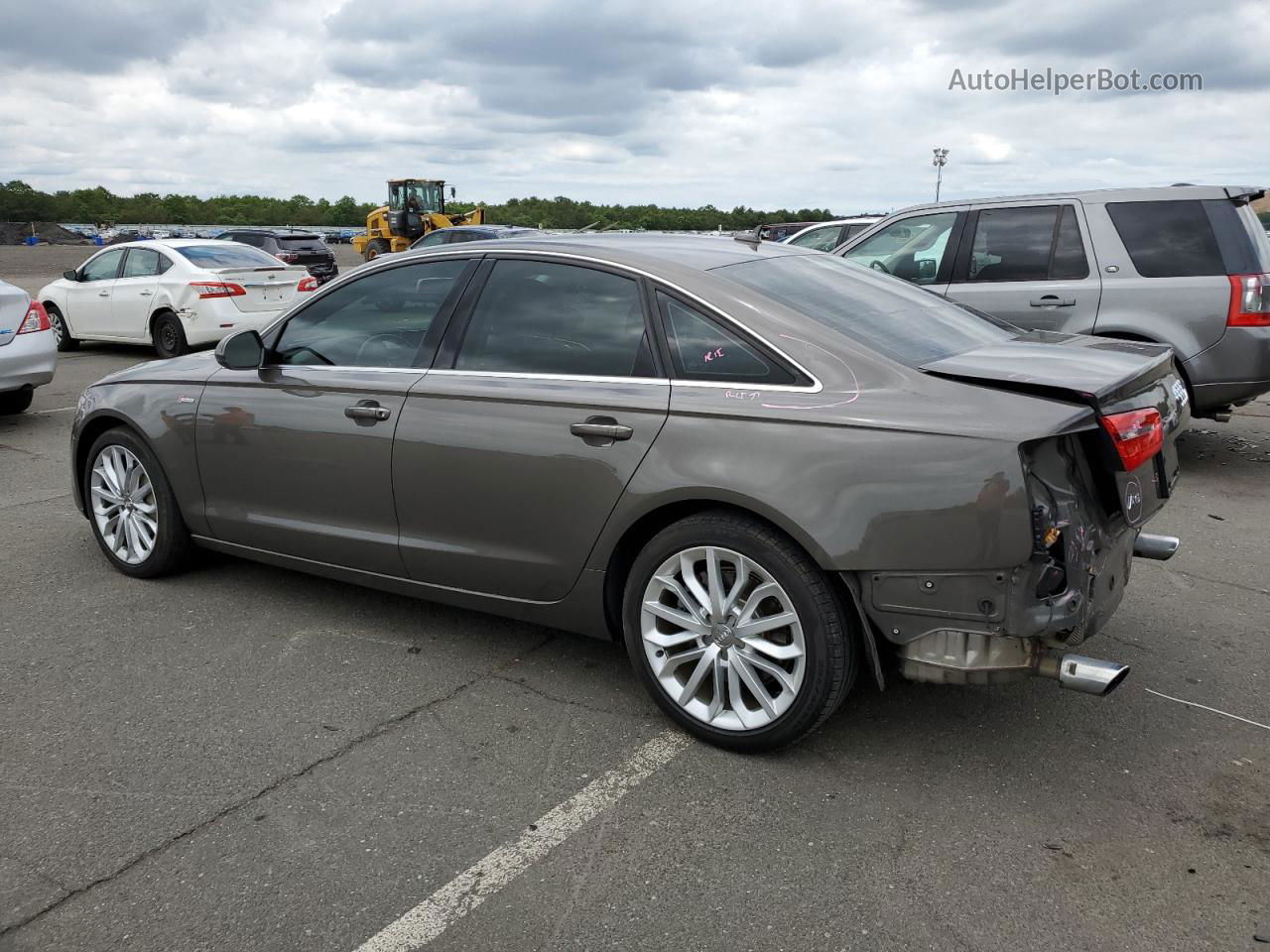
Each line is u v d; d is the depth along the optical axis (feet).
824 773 10.61
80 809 9.99
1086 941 8.10
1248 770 10.62
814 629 10.18
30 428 28.89
